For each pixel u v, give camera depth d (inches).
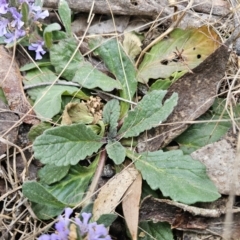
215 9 17.4
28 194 13.8
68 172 14.7
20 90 15.5
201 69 15.3
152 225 14.3
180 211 14.2
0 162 14.9
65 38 16.3
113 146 14.8
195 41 16.1
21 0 15.6
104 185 14.4
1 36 15.9
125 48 16.4
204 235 14.2
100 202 14.1
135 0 16.8
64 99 15.6
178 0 17.2
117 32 17.0
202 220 14.2
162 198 14.5
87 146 14.7
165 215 14.2
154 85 15.7
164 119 14.7
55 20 17.1
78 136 14.6
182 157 14.4
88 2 16.8
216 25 17.1
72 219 13.7
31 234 14.3
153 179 14.3
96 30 17.0
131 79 15.8
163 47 16.2
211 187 14.0
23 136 15.1
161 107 14.8
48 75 15.9
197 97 15.2
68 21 16.1
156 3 17.0
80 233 12.8
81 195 14.5
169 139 14.9
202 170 14.3
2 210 14.5
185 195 13.9
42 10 16.9
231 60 16.2
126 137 15.0
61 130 14.4
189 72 15.4
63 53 15.9
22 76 15.8
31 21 16.0
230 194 13.5
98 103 15.4
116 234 14.4
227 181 14.3
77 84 15.7
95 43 16.2
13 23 15.7
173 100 14.8
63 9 16.1
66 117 15.0
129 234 14.1
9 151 15.0
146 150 15.0
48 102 15.2
